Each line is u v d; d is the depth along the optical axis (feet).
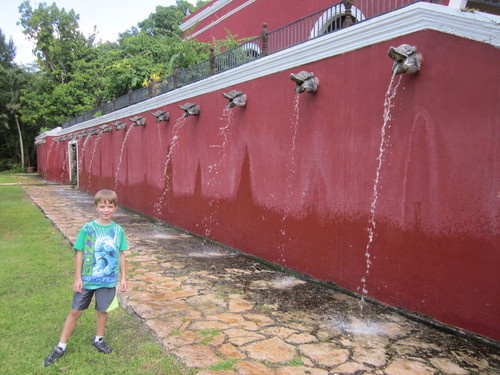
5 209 43.29
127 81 58.39
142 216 41.50
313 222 19.21
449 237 13.32
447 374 10.66
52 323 13.66
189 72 32.73
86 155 64.90
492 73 12.10
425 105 14.03
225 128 26.61
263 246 22.90
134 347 12.00
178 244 27.73
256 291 17.52
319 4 30.12
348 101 17.20
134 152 43.93
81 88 99.09
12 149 121.29
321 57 18.52
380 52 15.72
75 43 103.24
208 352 11.47
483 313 12.35
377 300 15.93
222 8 46.88
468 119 12.74
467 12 12.59
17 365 10.91
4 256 22.70
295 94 20.29
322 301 16.34
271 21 36.96
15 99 107.45
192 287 17.84
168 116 35.14
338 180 17.78
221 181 27.25
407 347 12.22
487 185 12.24
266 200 22.63
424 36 14.03
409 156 14.62
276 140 21.74
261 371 10.46
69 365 10.92
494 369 10.96
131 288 17.39
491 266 12.14
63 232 28.89
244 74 24.14
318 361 11.18
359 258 16.76
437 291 13.69
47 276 18.97
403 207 14.85
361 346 12.23
